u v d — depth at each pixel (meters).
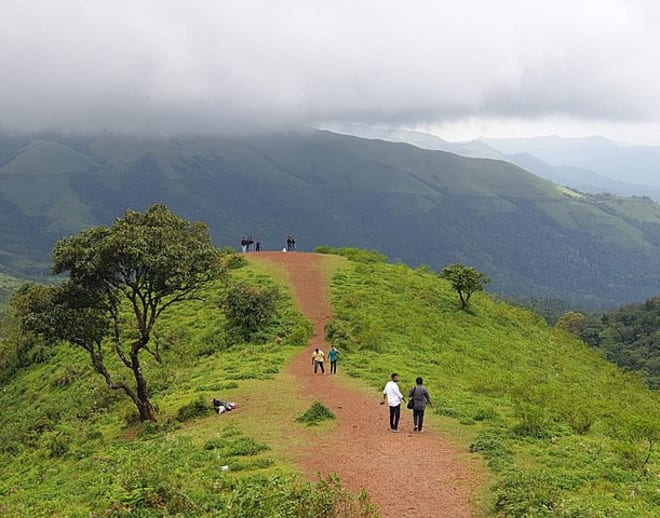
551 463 18.22
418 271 69.69
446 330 48.28
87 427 30.27
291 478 15.62
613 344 125.56
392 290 56.22
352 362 35.56
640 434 21.64
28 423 35.72
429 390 29.59
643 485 16.61
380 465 17.59
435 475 16.73
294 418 23.44
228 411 25.36
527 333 57.06
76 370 44.03
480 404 27.02
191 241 25.61
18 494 19.30
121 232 23.86
